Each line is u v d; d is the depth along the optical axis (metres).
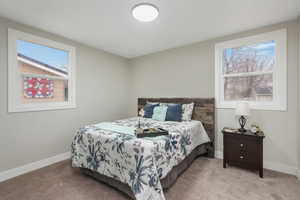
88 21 2.07
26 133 2.15
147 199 1.33
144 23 2.13
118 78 3.71
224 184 1.82
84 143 1.93
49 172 2.12
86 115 2.98
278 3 1.69
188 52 2.99
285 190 1.70
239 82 2.56
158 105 3.06
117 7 1.75
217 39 2.66
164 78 3.35
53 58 2.53
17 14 1.87
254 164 2.02
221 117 2.63
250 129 2.29
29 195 1.62
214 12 1.86
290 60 2.06
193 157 2.41
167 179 1.65
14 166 2.03
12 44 2.01
